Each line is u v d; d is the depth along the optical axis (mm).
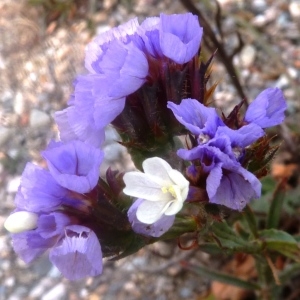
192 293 129
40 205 63
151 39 68
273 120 65
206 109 62
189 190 65
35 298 137
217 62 157
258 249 90
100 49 71
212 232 80
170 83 69
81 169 64
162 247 133
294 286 121
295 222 124
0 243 148
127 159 150
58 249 61
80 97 67
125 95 67
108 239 69
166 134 73
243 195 63
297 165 134
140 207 62
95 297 134
